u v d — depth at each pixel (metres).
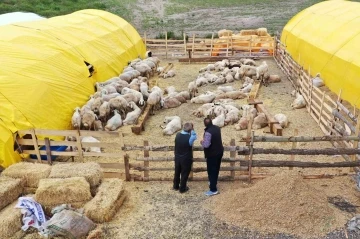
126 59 21.91
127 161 10.15
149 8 48.75
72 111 13.90
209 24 40.59
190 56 25.66
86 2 48.66
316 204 8.38
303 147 11.84
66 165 9.73
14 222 8.10
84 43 18.16
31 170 9.41
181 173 9.39
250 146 9.74
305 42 20.92
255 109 14.34
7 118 11.05
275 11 45.22
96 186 9.29
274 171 10.41
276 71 22.48
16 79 12.34
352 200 9.02
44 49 15.23
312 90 14.41
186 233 8.08
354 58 15.37
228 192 9.32
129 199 9.38
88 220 8.18
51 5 44.69
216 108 14.48
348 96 15.10
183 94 16.89
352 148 9.74
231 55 26.42
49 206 8.63
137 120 13.93
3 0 42.28
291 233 7.93
